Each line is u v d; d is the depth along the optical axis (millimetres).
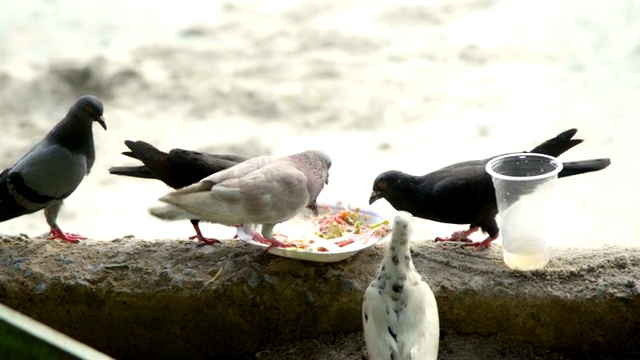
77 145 8320
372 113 17500
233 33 20641
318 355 7465
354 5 22031
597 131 16516
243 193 6820
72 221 14312
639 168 15359
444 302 7352
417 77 18750
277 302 7449
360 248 7301
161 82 18500
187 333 7605
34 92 17938
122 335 7633
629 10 21156
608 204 14484
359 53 19828
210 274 7582
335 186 14898
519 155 7625
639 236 13469
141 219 14383
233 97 18078
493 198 7742
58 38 20141
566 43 19891
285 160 7367
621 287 7242
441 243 8117
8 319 3377
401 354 6301
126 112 17562
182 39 20312
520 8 21594
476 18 21234
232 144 16328
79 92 18219
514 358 7352
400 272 6496
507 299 7309
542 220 7309
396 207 8258
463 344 7445
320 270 7527
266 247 7348
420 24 21062
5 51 19484
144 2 22094
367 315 6570
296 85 18500
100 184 15484
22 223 14484
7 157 15828
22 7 21688
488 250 7973
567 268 7469
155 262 7770
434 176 8086
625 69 18656
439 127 16938
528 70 18891
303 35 20641
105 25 20844
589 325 7293
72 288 7465
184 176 7953
